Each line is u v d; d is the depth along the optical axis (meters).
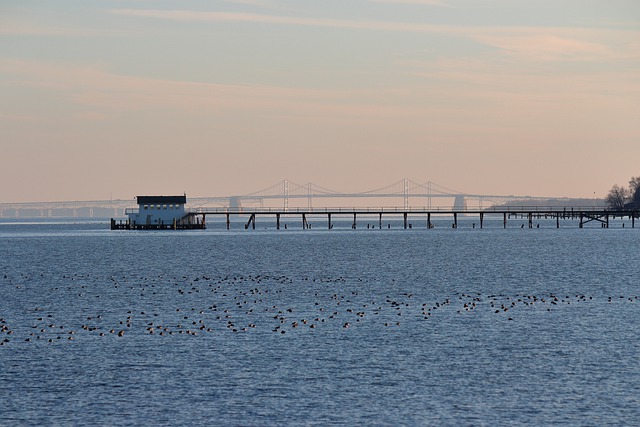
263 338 58.91
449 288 93.06
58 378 48.06
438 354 53.78
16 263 132.50
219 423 40.66
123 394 45.00
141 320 67.81
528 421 40.91
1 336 60.31
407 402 43.62
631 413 41.88
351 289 91.50
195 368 50.19
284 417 41.44
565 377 48.03
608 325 64.44
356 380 47.53
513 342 57.56
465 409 42.56
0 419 41.22
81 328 63.72
